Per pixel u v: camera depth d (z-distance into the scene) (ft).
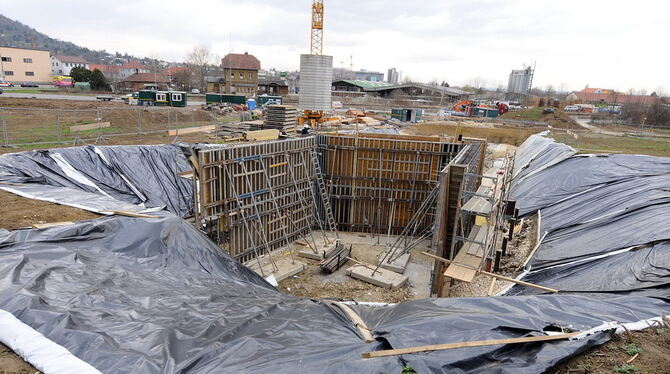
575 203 53.78
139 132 103.35
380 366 17.01
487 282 42.45
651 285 27.94
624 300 25.05
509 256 48.67
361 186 65.72
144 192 62.54
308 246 58.29
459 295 42.01
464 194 41.98
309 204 63.57
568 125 196.95
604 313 22.94
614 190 52.08
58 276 25.04
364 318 25.48
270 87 331.36
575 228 46.01
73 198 46.73
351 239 64.44
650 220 38.27
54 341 18.92
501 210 43.88
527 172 79.61
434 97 378.53
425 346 18.10
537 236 49.62
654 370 18.20
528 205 61.16
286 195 57.77
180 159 71.46
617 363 18.66
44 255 27.48
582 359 18.97
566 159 72.28
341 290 47.26
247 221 51.31
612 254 35.24
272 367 17.46
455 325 20.08
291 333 21.56
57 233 30.96
